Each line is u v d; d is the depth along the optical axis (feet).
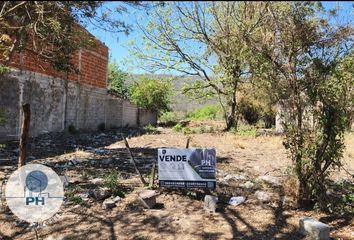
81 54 59.67
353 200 21.02
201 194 22.33
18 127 44.24
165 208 20.47
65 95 55.62
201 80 64.18
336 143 19.36
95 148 42.27
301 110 19.62
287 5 16.30
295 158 20.13
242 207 20.68
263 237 17.47
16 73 43.62
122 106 80.84
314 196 20.44
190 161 22.03
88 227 18.52
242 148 42.50
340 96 18.90
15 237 17.95
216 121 87.25
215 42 49.80
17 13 18.11
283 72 19.42
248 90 55.52
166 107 103.14
